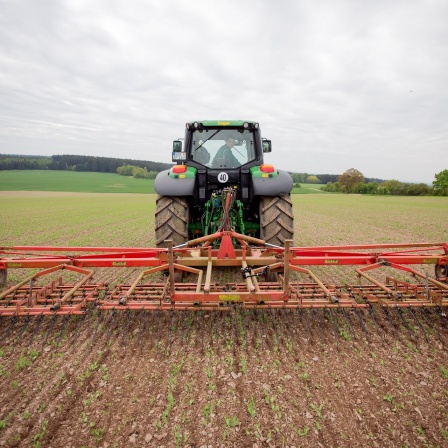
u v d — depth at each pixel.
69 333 3.02
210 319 3.24
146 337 2.93
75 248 3.53
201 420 2.00
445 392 2.22
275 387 2.29
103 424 1.98
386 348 2.75
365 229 11.40
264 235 4.34
